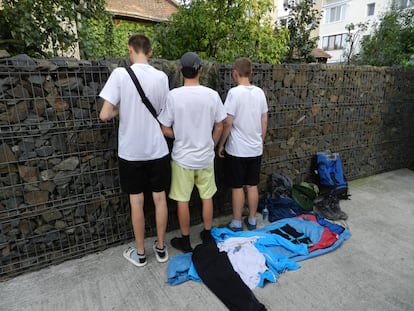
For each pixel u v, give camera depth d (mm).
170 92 1852
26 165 1868
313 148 3402
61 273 1980
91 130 2029
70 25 2809
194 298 1736
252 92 2244
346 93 3477
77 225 2129
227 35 3842
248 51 3826
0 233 1877
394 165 4328
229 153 2350
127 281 1893
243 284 1771
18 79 1729
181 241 2203
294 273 1964
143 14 8703
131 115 1717
